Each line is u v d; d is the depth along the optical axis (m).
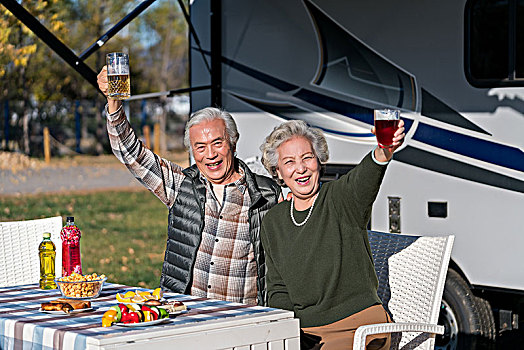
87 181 16.22
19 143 19.45
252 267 3.46
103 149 21.12
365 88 4.99
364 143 5.01
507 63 4.48
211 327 2.53
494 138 4.53
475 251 4.62
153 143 21.95
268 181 3.55
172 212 3.55
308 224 3.13
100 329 2.49
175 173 3.65
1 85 18.53
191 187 3.54
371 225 5.00
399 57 4.84
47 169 17.69
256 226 3.46
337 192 3.11
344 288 3.06
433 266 3.31
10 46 12.31
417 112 4.79
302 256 3.11
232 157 3.51
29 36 12.86
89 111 21.91
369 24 4.95
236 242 3.45
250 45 5.45
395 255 3.44
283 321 2.64
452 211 4.69
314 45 5.18
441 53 4.69
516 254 4.48
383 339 3.05
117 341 2.35
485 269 4.59
